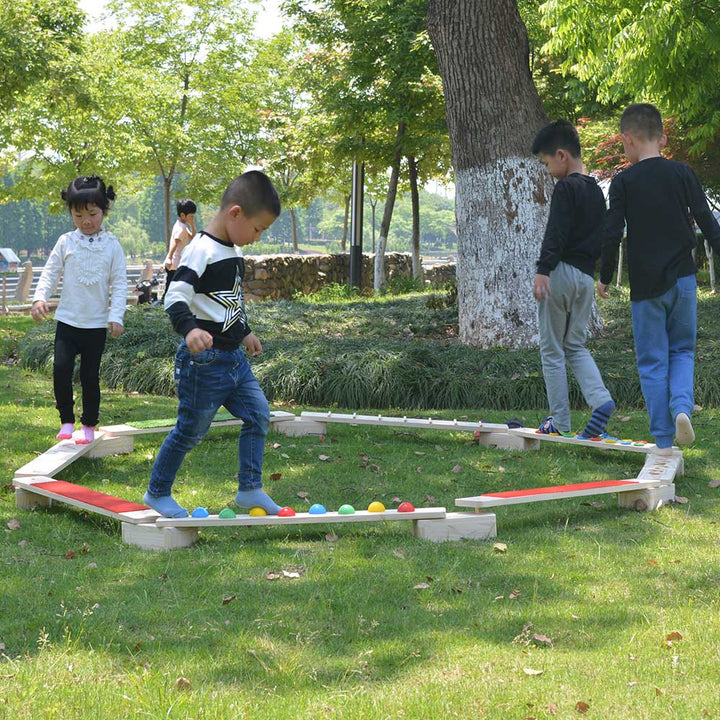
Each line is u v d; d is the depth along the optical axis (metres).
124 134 28.19
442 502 4.88
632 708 2.58
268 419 4.34
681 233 4.97
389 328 11.77
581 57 13.12
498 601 3.45
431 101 20.72
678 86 12.80
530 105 9.32
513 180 9.21
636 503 4.73
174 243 11.56
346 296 20.03
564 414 5.79
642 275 5.02
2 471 5.41
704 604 3.38
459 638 3.11
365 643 3.06
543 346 5.73
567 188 5.32
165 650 3.00
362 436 6.55
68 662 2.88
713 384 7.59
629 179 4.96
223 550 4.06
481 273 9.40
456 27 9.16
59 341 5.62
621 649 2.99
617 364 8.25
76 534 4.29
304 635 3.14
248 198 3.88
